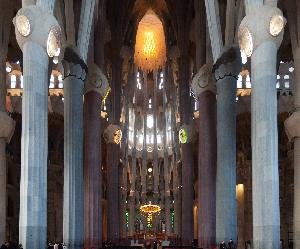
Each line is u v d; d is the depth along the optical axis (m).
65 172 22.52
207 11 24.34
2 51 22.97
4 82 22.97
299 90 21.91
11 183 35.50
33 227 15.10
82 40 23.67
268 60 16.11
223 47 23.77
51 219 37.81
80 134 23.11
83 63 23.61
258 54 16.30
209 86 27.69
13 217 35.47
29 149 15.56
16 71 36.25
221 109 23.28
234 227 21.97
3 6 23.05
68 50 23.03
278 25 16.06
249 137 38.22
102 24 30.09
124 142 44.09
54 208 38.22
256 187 15.71
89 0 23.91
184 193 36.75
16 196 36.12
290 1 22.33
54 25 16.52
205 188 26.80
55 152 39.03
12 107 35.75
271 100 15.92
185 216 36.28
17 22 15.98
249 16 16.48
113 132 38.41
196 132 37.53
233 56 23.08
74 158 22.64
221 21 24.06
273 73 16.12
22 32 16.00
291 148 34.06
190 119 37.56
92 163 27.33
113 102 38.81
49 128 38.19
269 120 15.80
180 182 43.75
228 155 22.73
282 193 35.56
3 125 22.27
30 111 15.76
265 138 15.70
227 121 23.08
